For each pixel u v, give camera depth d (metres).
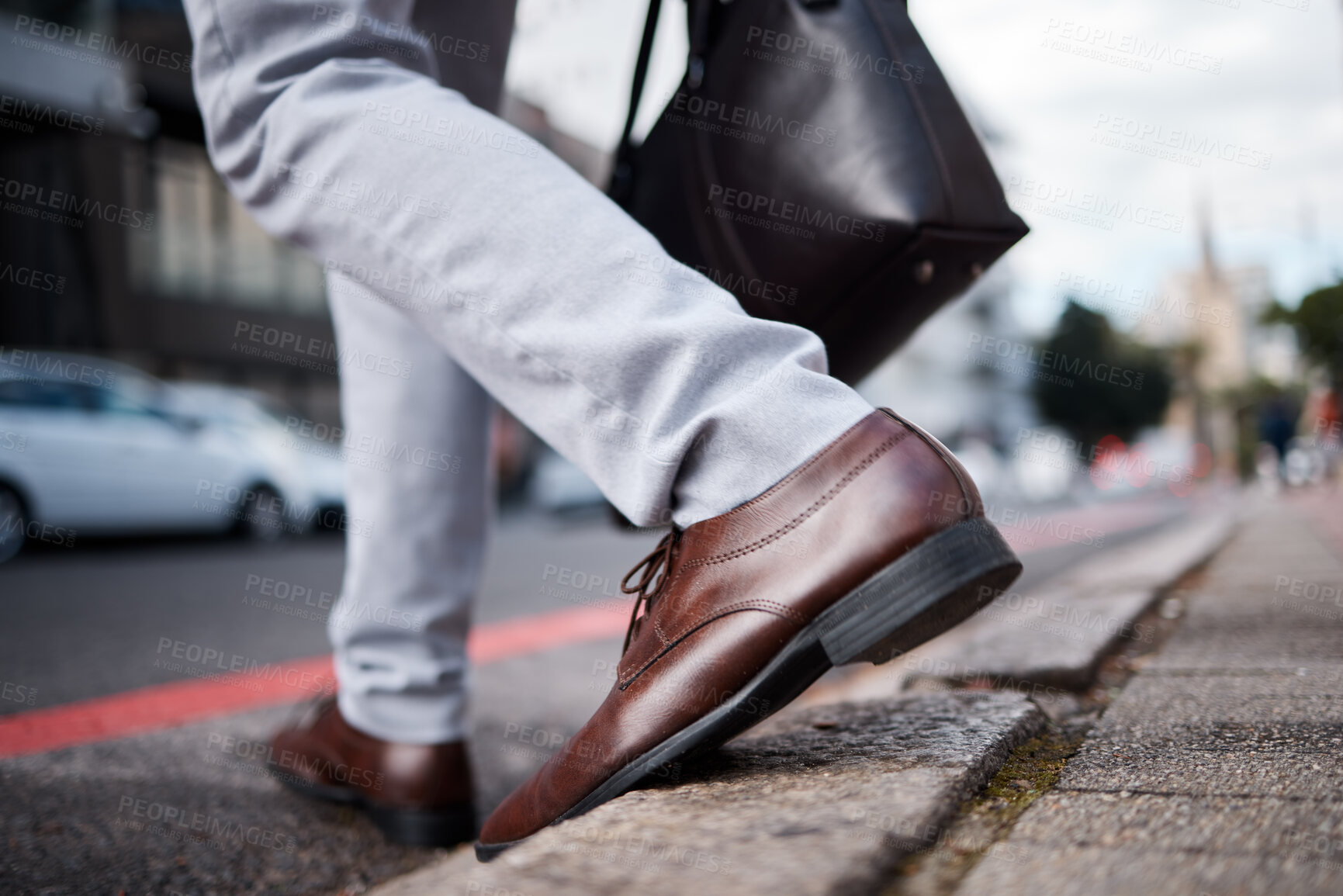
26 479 5.40
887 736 0.73
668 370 0.64
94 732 1.49
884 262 0.77
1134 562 2.78
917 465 0.61
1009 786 0.62
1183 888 0.41
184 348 11.60
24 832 1.03
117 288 10.89
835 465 0.62
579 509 11.68
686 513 0.66
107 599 3.64
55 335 10.45
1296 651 1.10
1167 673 1.02
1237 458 38.72
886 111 0.77
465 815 1.05
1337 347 11.91
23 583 4.25
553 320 0.66
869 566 0.60
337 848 1.03
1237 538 3.63
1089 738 0.74
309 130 0.71
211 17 0.72
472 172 0.68
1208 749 0.67
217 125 0.75
